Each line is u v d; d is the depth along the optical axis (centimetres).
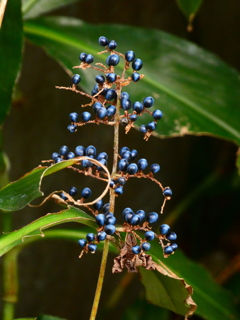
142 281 107
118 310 241
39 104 199
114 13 218
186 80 137
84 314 224
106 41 97
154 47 140
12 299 130
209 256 287
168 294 106
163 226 96
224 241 296
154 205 257
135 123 130
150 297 109
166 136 130
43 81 199
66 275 213
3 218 131
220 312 129
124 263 96
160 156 257
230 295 133
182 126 130
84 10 207
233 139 130
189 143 280
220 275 225
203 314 128
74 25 139
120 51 139
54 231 123
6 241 102
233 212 283
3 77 124
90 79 131
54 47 135
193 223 288
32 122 198
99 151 220
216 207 287
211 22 277
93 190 215
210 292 132
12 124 193
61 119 205
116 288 220
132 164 96
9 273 129
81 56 97
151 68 138
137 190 246
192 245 291
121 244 98
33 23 137
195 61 140
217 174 252
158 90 134
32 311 206
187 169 283
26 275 201
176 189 275
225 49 285
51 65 199
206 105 134
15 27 123
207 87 137
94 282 225
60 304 214
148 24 236
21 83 194
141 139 241
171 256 131
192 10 134
